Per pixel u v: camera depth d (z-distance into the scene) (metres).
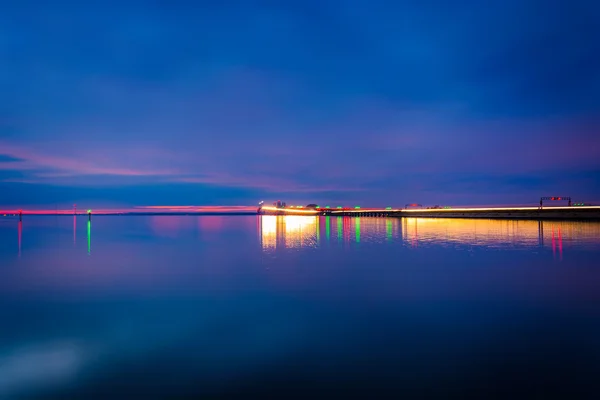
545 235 55.91
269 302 16.28
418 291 18.14
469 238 51.47
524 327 12.59
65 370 9.80
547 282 20.09
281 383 8.96
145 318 14.16
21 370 9.84
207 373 9.54
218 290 18.59
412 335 11.98
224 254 33.25
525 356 10.20
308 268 25.14
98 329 13.01
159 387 8.86
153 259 29.98
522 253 33.16
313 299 16.70
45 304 16.30
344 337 11.91
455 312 14.48
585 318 13.53
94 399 8.40
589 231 65.94
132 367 9.95
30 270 24.72
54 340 12.02
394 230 76.31
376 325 13.06
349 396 8.30
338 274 22.81
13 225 107.12
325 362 10.07
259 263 27.55
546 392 8.32
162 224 122.94
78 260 29.44
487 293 17.62
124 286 19.64
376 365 9.82
